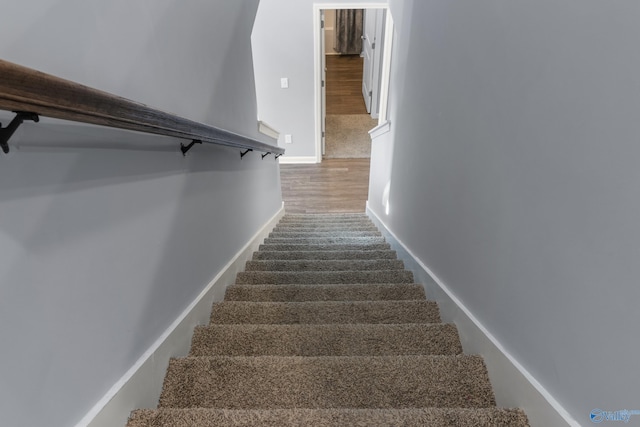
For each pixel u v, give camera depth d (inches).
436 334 48.6
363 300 63.6
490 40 40.2
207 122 56.1
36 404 23.2
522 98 33.5
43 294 23.7
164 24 41.1
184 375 39.6
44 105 18.8
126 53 33.3
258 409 34.8
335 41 354.9
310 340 47.8
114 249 31.6
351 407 36.2
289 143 216.7
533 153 31.8
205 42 54.8
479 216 43.1
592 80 24.7
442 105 57.1
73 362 26.5
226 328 49.3
